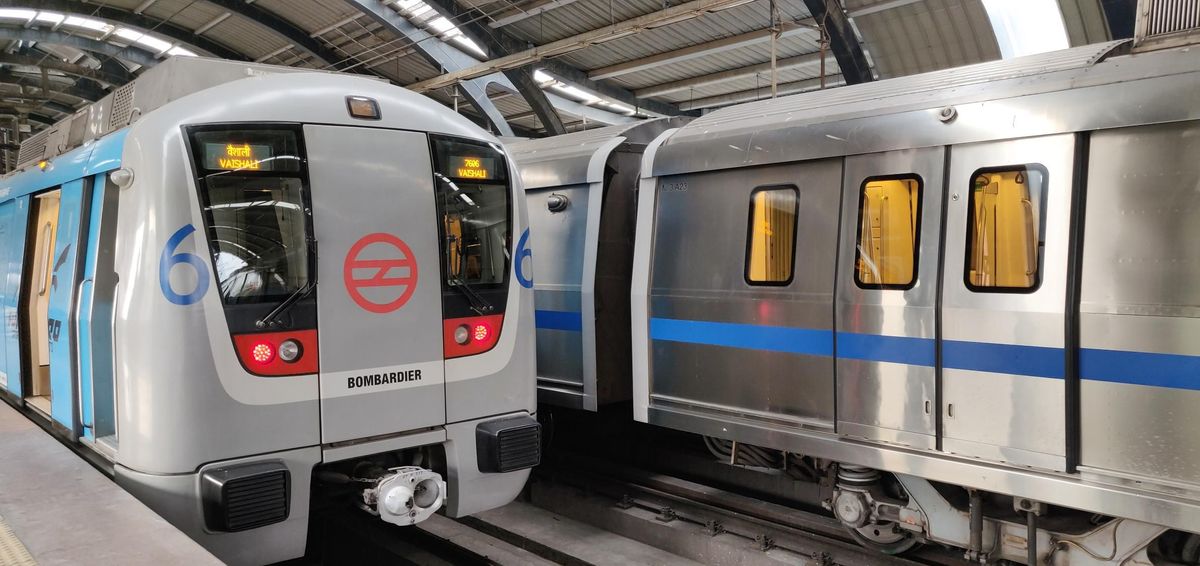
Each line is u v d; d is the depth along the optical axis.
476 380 4.32
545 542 5.51
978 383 3.84
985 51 12.15
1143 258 3.36
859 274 4.32
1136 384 3.36
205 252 3.50
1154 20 3.72
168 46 19.17
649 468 6.79
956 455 3.92
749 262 4.86
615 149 6.30
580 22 15.18
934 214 4.02
